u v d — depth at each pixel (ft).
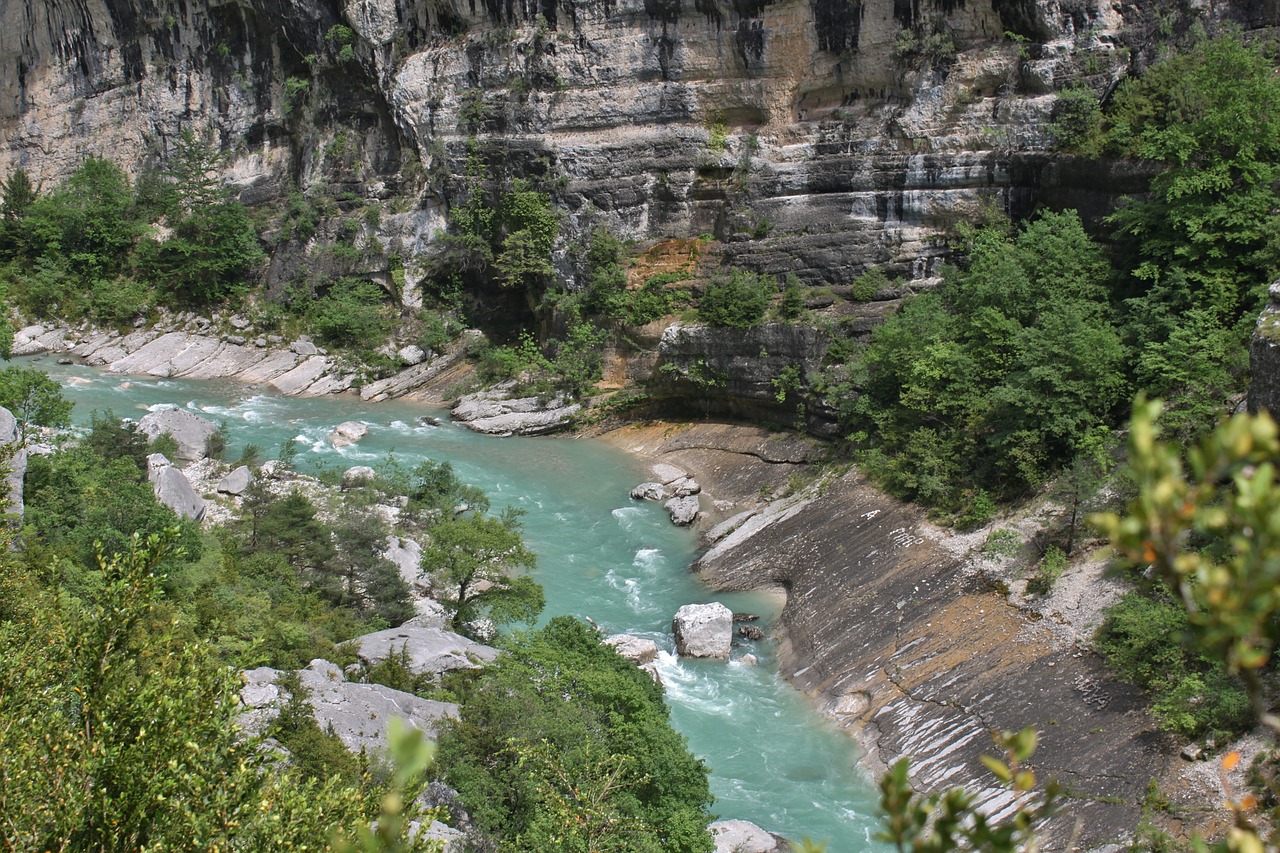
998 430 132.26
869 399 158.61
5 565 68.03
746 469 175.52
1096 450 119.75
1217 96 139.03
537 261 227.40
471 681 96.78
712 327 190.60
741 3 206.18
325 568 125.59
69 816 41.98
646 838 72.28
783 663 121.19
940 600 118.21
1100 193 165.48
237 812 44.04
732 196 208.85
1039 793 88.17
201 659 50.39
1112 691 95.30
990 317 142.92
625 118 221.66
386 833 22.54
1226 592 16.19
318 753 71.77
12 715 47.29
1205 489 16.34
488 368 232.53
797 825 91.61
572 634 102.22
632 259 219.41
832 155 200.13
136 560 51.29
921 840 20.13
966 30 186.29
